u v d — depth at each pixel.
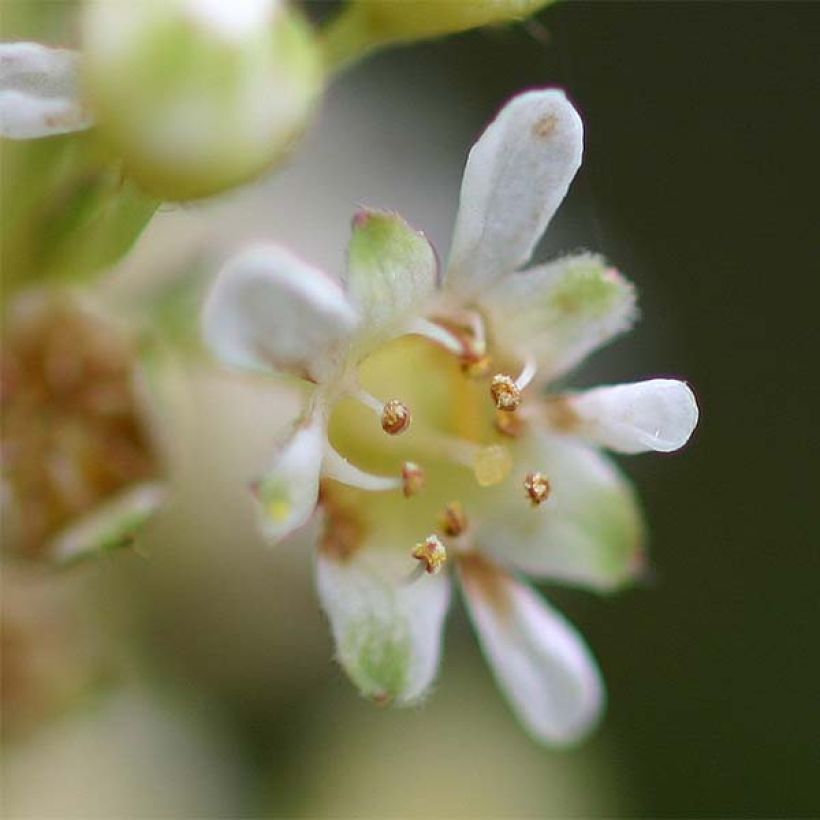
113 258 0.05
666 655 0.07
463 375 0.05
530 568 0.05
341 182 0.06
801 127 0.07
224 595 0.06
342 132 0.06
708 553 0.07
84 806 0.06
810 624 0.07
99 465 0.05
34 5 0.05
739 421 0.07
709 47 0.07
